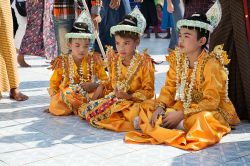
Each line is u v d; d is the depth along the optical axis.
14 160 3.46
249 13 4.23
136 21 4.38
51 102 4.73
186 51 4.00
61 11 5.30
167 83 4.25
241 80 4.39
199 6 5.07
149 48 9.37
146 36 11.38
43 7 6.95
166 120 3.99
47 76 6.56
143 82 4.40
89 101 4.69
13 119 4.51
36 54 7.13
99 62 4.83
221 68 4.03
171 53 4.23
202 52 4.03
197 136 3.76
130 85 4.40
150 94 4.41
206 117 3.87
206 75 3.95
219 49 4.03
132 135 3.96
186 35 3.95
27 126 4.29
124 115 4.27
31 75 6.61
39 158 3.51
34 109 4.89
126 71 4.42
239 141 3.89
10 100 5.24
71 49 4.79
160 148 3.71
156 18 10.68
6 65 5.11
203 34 3.95
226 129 3.98
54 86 4.88
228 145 3.79
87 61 4.80
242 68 4.31
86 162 3.43
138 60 4.40
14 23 7.72
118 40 4.36
